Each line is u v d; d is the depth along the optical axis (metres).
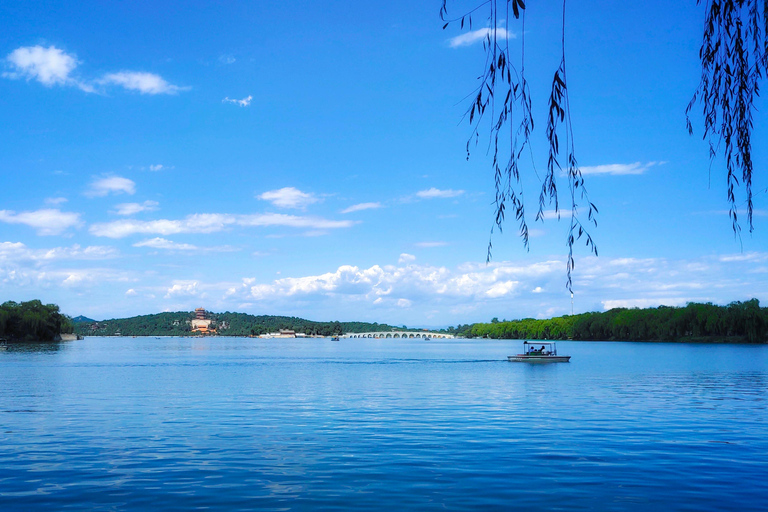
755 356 133.38
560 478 22.08
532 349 122.56
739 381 67.69
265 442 29.11
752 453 26.47
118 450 27.11
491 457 25.59
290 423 35.38
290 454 26.25
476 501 19.27
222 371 88.50
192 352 181.88
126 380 69.62
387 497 19.67
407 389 58.62
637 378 72.94
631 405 44.59
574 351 169.50
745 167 12.77
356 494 20.02
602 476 22.39
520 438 30.17
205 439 29.92
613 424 35.00
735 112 12.81
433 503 19.05
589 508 18.61
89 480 21.75
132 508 18.42
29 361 110.44
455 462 24.67
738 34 12.57
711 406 43.81
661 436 30.78
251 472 22.97
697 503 19.08
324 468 23.61
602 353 154.38
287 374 81.75
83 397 50.28
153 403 45.84
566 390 57.19
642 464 24.30
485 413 39.97
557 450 27.08
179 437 30.45
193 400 48.09
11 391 55.62
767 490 20.55
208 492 20.20
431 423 35.44
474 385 63.41
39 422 35.84
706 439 29.89
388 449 27.36
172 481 21.62
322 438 30.14
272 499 19.41
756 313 193.38
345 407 43.41
